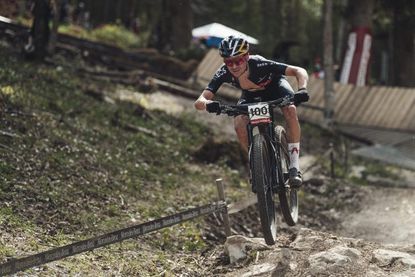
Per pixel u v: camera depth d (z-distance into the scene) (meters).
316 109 19.28
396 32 26.59
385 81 34.19
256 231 9.59
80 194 8.54
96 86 15.64
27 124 10.46
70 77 15.51
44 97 12.67
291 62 28.31
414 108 18.56
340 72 24.53
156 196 9.60
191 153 12.95
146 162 11.41
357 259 6.25
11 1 19.53
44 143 9.95
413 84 26.66
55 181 8.64
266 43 46.31
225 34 28.91
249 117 6.16
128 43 29.06
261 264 6.45
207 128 15.34
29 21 20.78
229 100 20.30
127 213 8.42
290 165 6.53
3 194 7.60
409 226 10.30
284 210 6.99
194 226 8.59
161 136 13.34
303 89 6.14
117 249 7.00
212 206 7.38
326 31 18.81
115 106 14.17
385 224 10.59
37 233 6.86
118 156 10.92
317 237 7.04
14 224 6.86
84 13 34.72
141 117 14.18
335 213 11.46
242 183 11.96
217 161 12.89
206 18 47.91
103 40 27.50
